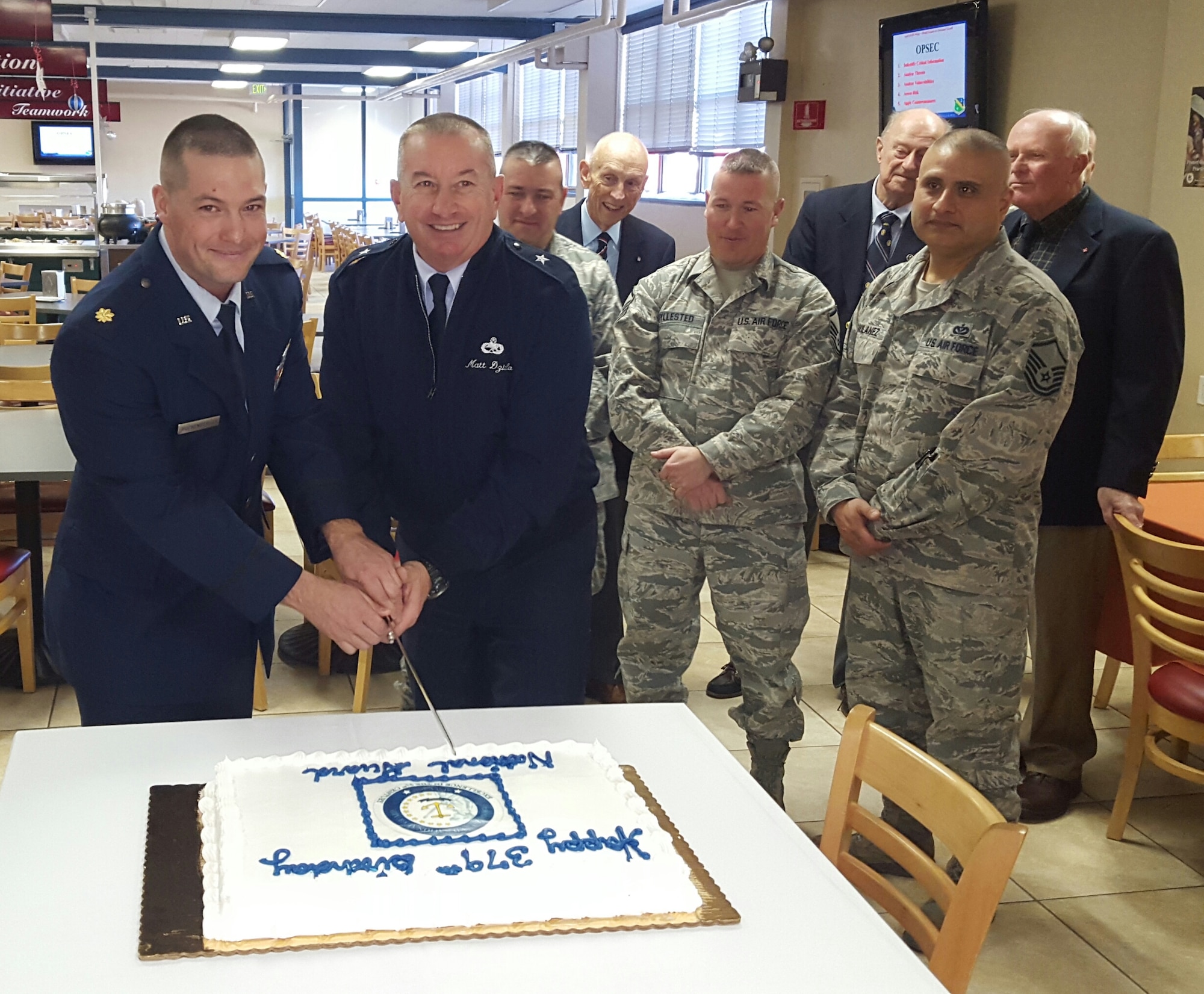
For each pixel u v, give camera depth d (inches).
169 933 48.1
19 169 847.7
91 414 72.4
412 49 624.1
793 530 106.7
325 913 49.4
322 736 68.7
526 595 91.7
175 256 74.9
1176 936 100.8
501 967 47.1
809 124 265.9
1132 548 109.6
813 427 104.6
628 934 49.8
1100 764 133.6
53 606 81.0
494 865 53.8
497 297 83.9
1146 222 113.7
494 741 69.0
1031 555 98.7
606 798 61.2
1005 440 93.2
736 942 49.7
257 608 73.7
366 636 73.9
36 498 145.9
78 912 50.1
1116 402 113.6
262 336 80.7
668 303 109.4
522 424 85.5
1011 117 200.2
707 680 155.9
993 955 97.2
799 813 119.6
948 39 206.4
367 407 88.7
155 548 74.9
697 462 101.7
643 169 144.3
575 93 567.5
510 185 123.1
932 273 99.2
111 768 63.5
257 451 82.3
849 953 49.4
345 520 82.1
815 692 152.7
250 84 819.4
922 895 102.4
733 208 102.2
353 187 1007.6
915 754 59.4
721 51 405.7
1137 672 113.8
